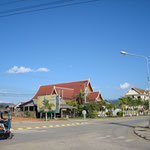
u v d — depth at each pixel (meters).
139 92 82.62
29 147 10.56
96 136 15.41
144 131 18.66
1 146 10.80
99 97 57.72
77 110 48.59
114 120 40.22
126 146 11.34
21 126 24.75
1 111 14.20
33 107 49.28
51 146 10.92
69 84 62.62
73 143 11.98
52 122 33.56
